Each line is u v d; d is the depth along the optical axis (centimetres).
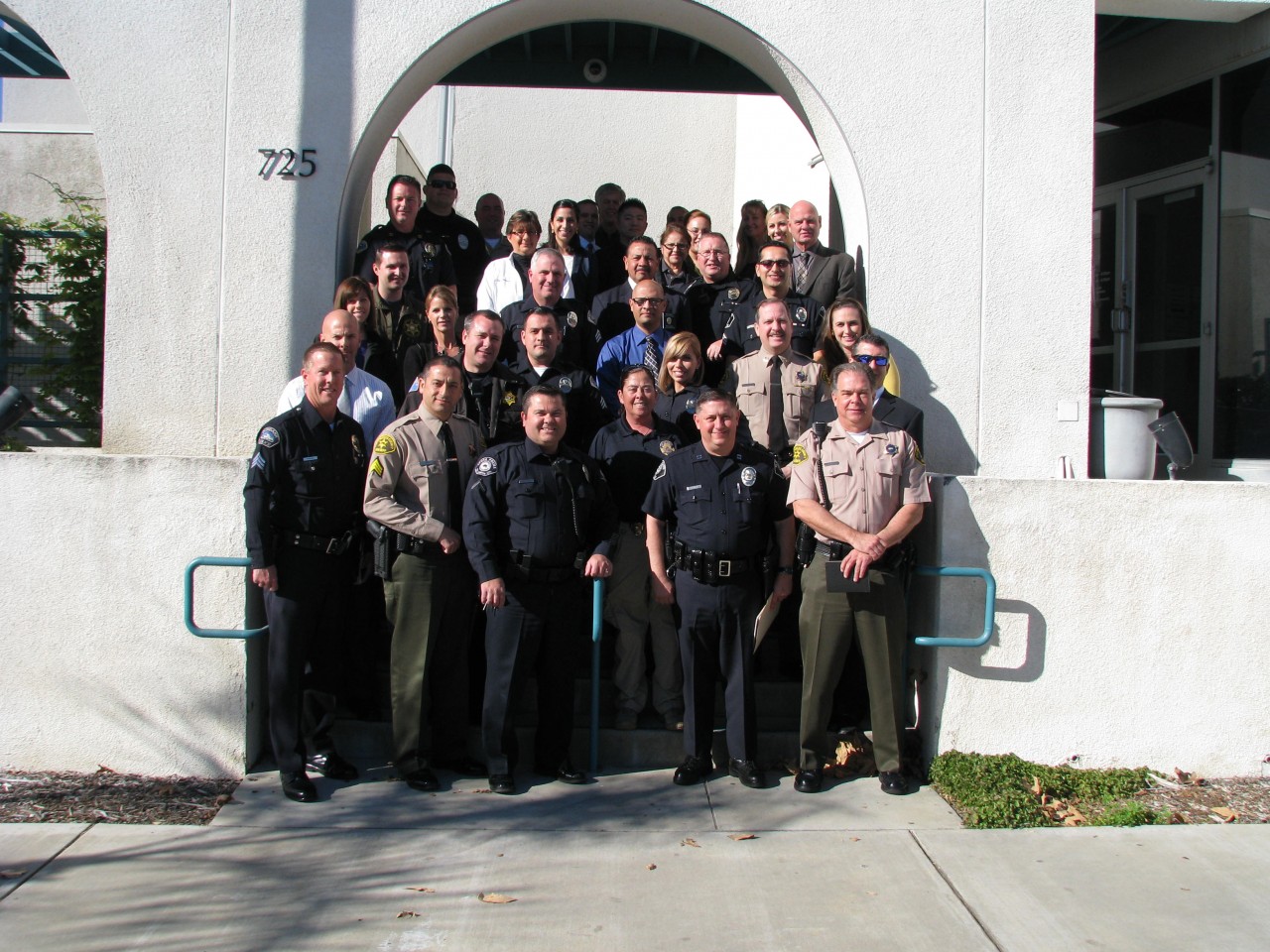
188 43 591
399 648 494
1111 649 520
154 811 469
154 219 593
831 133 616
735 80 867
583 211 790
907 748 537
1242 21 695
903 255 602
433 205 679
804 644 503
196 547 506
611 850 434
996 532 516
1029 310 604
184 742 509
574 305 597
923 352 603
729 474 497
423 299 616
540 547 488
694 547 495
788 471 513
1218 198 730
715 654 506
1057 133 604
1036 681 518
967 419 604
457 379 496
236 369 595
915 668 541
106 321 593
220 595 505
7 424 549
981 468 604
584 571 504
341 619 502
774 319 541
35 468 507
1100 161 843
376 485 484
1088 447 609
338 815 465
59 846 432
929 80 602
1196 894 403
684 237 654
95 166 868
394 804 478
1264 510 523
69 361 777
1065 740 520
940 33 602
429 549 489
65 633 510
